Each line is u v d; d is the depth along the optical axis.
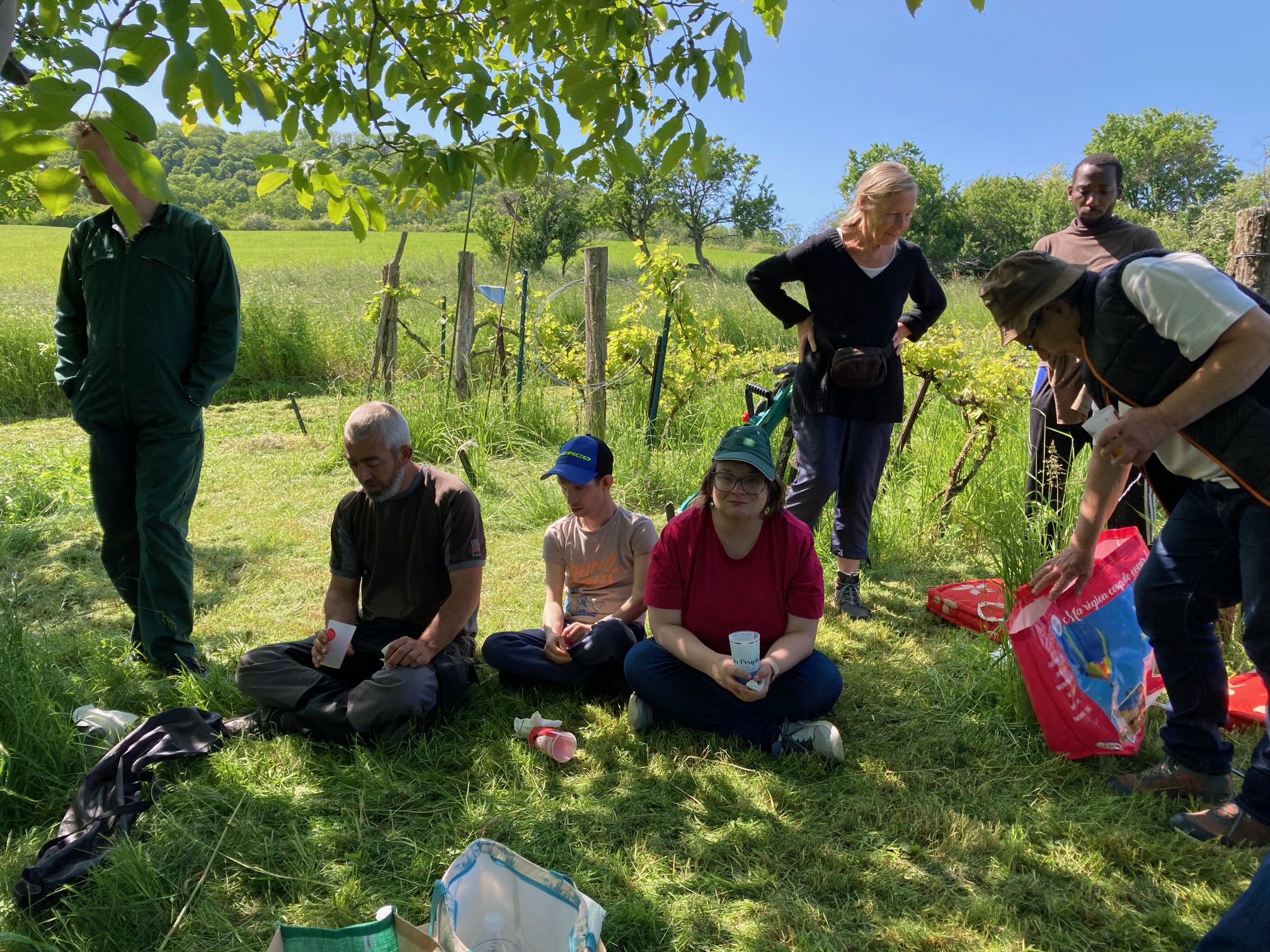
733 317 13.05
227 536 5.73
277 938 1.83
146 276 3.54
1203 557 2.56
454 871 1.99
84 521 6.00
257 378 11.77
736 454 2.97
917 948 2.19
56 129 1.58
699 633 3.24
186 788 2.86
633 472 6.56
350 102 2.82
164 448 3.65
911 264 4.22
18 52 2.55
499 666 3.55
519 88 2.79
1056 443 4.48
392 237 50.91
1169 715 2.78
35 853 2.54
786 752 3.10
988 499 5.37
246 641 4.16
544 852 2.58
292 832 2.68
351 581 3.52
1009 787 2.89
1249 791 2.52
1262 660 2.41
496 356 8.74
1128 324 2.33
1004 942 2.20
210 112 1.83
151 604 3.72
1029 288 2.43
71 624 4.37
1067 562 2.92
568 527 3.70
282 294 13.28
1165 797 2.76
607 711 3.43
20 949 2.20
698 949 2.20
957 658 3.80
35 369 10.51
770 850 2.58
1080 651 2.99
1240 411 2.28
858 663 3.85
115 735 3.17
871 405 4.24
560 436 7.82
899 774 2.98
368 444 3.19
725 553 3.16
